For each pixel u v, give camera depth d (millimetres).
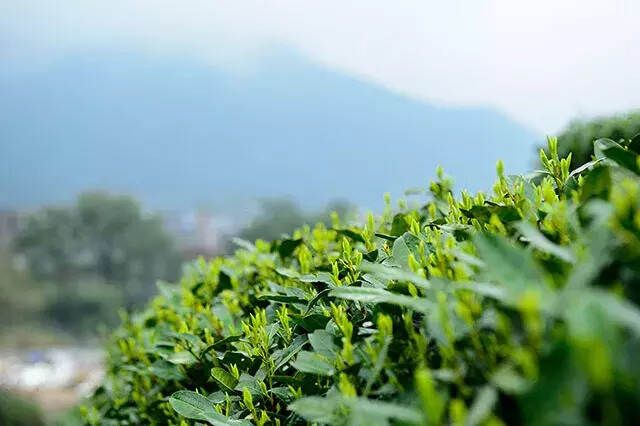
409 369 1472
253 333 2221
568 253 1331
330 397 1550
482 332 1309
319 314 1975
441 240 1944
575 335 925
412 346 1499
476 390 1252
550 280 1229
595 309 987
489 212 1786
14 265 89312
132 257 94562
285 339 2148
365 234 2461
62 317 84188
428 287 1444
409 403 1347
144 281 94750
